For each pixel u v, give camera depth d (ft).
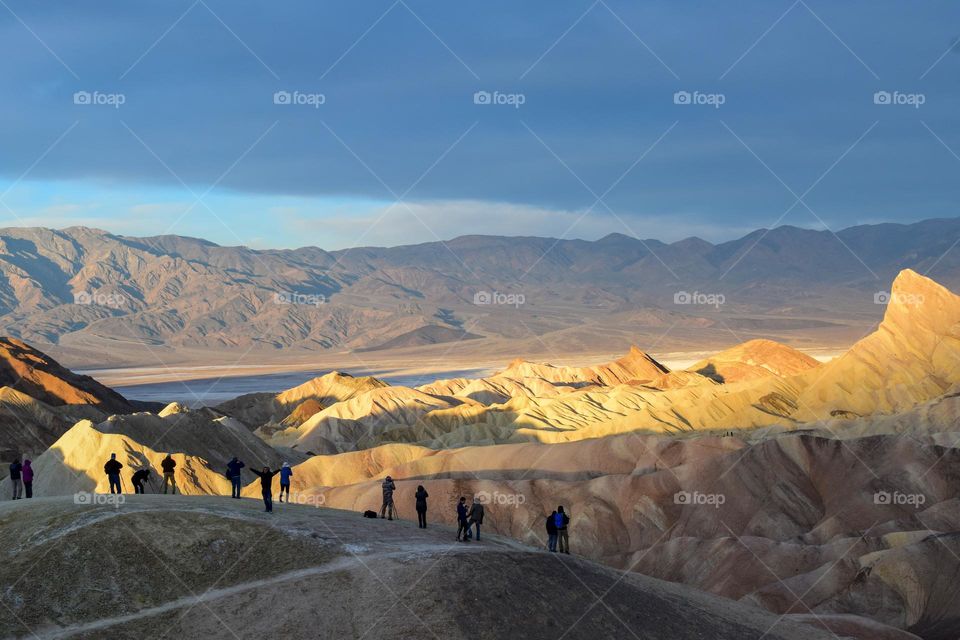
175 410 382.22
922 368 516.73
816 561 244.01
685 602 132.87
